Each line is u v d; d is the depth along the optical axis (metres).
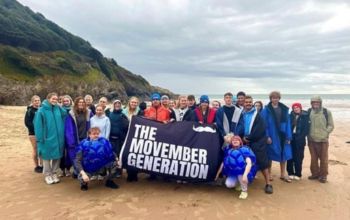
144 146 4.43
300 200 4.27
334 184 5.02
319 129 5.09
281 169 5.19
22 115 14.09
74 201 4.05
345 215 3.82
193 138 4.46
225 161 4.33
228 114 4.82
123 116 4.89
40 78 28.97
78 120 4.86
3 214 3.65
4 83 24.19
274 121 4.92
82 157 4.38
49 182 4.71
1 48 29.19
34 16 44.41
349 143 9.52
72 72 33.72
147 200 4.11
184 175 4.37
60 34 42.75
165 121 4.82
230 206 3.97
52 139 4.62
